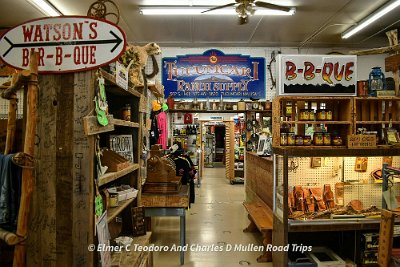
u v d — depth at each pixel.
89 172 1.78
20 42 1.84
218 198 7.53
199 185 9.21
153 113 5.65
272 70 8.36
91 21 1.82
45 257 1.79
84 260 1.77
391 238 2.27
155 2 5.57
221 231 4.97
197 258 3.91
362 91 3.69
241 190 8.60
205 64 8.36
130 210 3.04
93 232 1.82
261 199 5.18
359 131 3.69
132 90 2.79
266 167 4.80
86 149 1.78
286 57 3.44
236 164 9.72
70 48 1.81
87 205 1.77
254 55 8.38
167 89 8.35
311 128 4.80
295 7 5.78
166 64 8.35
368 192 3.68
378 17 6.00
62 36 1.82
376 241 3.33
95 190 1.84
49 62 1.80
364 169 3.68
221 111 8.08
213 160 15.36
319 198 3.53
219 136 15.96
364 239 3.33
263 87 8.36
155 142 5.65
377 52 3.68
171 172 3.93
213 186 9.28
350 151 3.15
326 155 3.12
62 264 1.78
